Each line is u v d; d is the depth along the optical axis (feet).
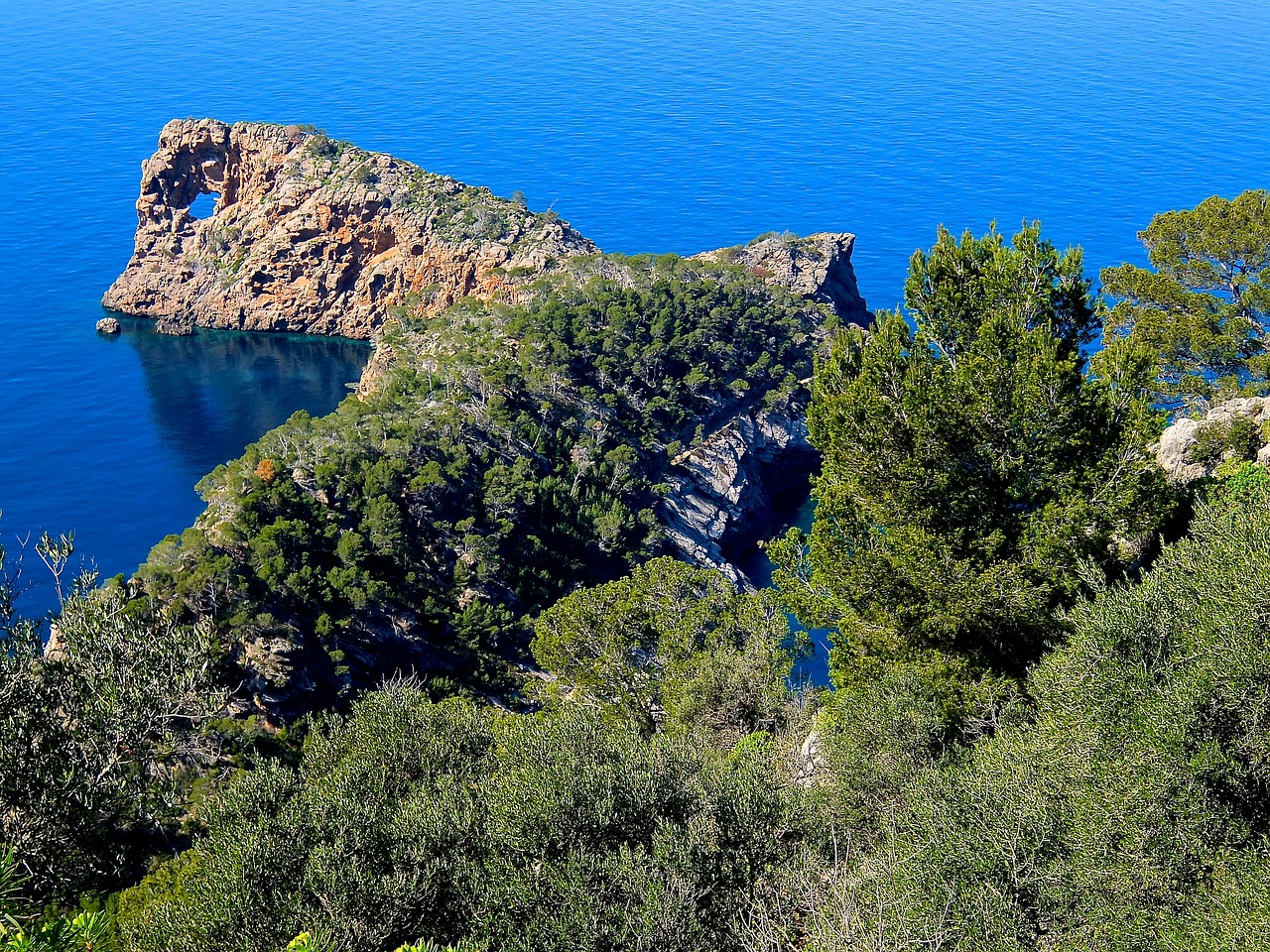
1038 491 96.89
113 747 72.95
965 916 57.52
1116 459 95.09
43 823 67.92
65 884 69.21
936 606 96.48
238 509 295.28
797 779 87.81
